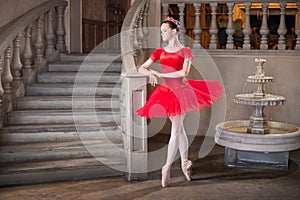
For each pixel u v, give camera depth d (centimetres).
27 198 446
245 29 709
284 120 703
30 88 635
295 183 494
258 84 584
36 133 550
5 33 569
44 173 496
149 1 685
